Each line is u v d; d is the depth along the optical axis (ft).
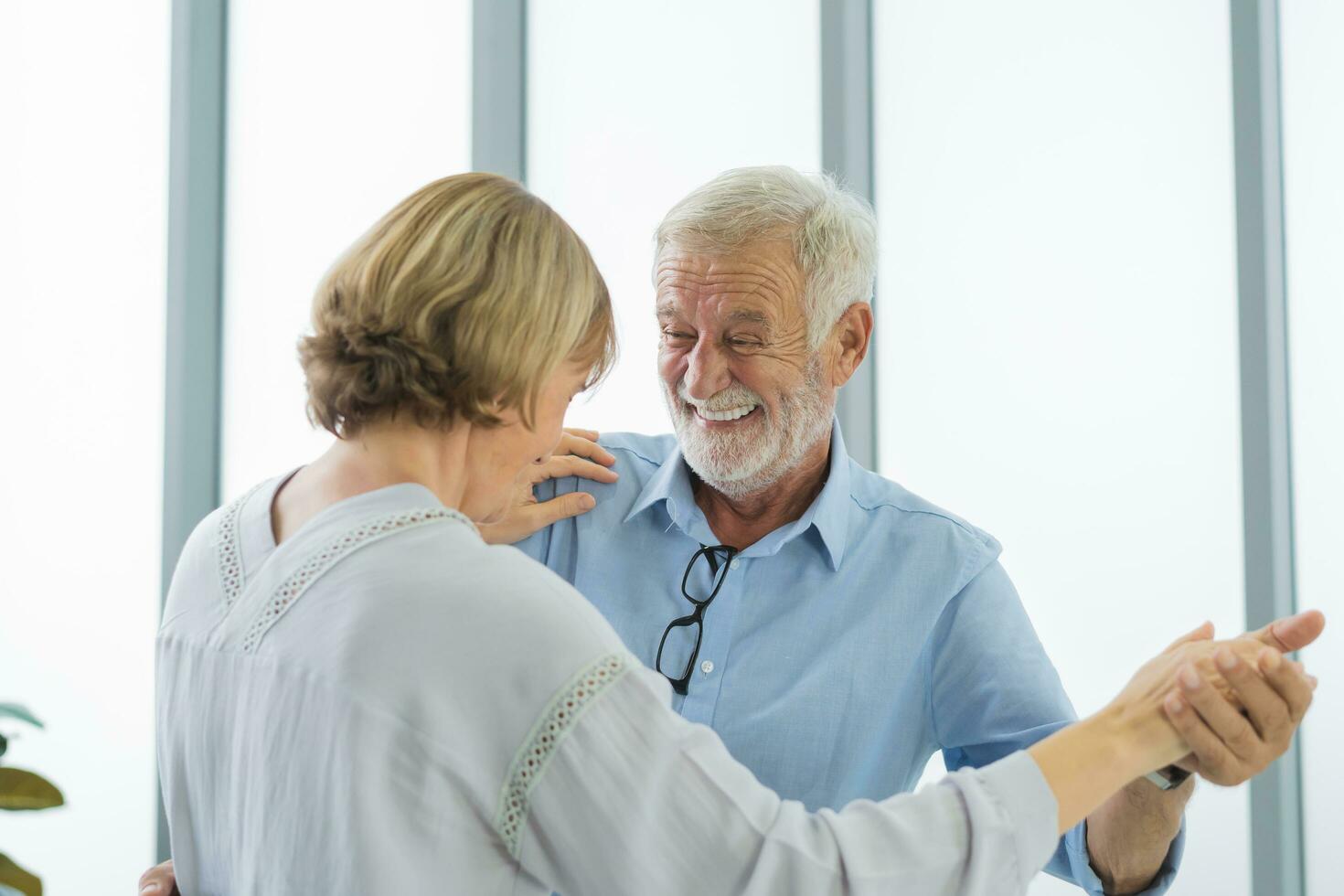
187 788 2.85
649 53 8.39
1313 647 7.67
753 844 2.49
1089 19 7.94
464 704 2.49
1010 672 4.28
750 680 4.33
